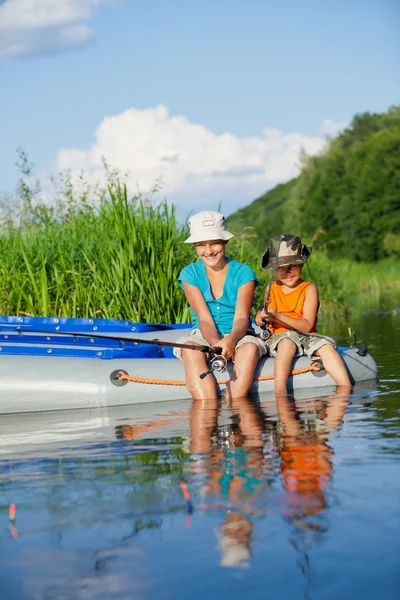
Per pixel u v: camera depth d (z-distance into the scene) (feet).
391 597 6.18
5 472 10.15
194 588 6.45
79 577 6.73
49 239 27.78
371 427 11.98
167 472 9.68
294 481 9.01
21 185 30.63
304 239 55.16
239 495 8.57
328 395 16.10
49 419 15.10
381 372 19.25
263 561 6.88
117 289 24.12
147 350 17.97
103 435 12.71
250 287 17.60
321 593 6.28
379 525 7.53
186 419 13.92
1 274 25.68
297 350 17.67
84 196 30.76
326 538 7.28
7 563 7.08
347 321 36.65
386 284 78.02
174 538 7.45
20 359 16.74
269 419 13.29
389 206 165.37
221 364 15.67
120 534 7.61
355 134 242.37
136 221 26.20
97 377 16.58
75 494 8.93
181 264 25.61
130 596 6.37
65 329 19.21
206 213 17.69
